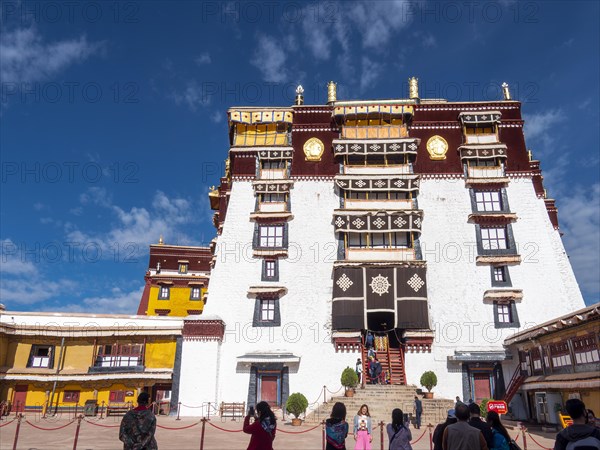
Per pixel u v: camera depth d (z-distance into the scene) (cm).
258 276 3431
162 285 5534
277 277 3428
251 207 3638
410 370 3148
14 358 3081
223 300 3372
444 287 3350
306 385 3141
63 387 3094
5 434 1989
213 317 3206
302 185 3678
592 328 2066
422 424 2492
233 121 3838
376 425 2444
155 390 3238
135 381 3116
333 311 3272
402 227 3472
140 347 3189
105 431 2158
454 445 777
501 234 3484
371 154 3672
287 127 3862
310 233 3538
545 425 2411
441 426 976
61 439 1884
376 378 3009
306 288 3391
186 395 3036
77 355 3166
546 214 3709
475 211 3528
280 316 3316
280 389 3144
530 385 2642
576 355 2225
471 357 3083
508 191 3588
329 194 3653
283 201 3656
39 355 3134
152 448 934
